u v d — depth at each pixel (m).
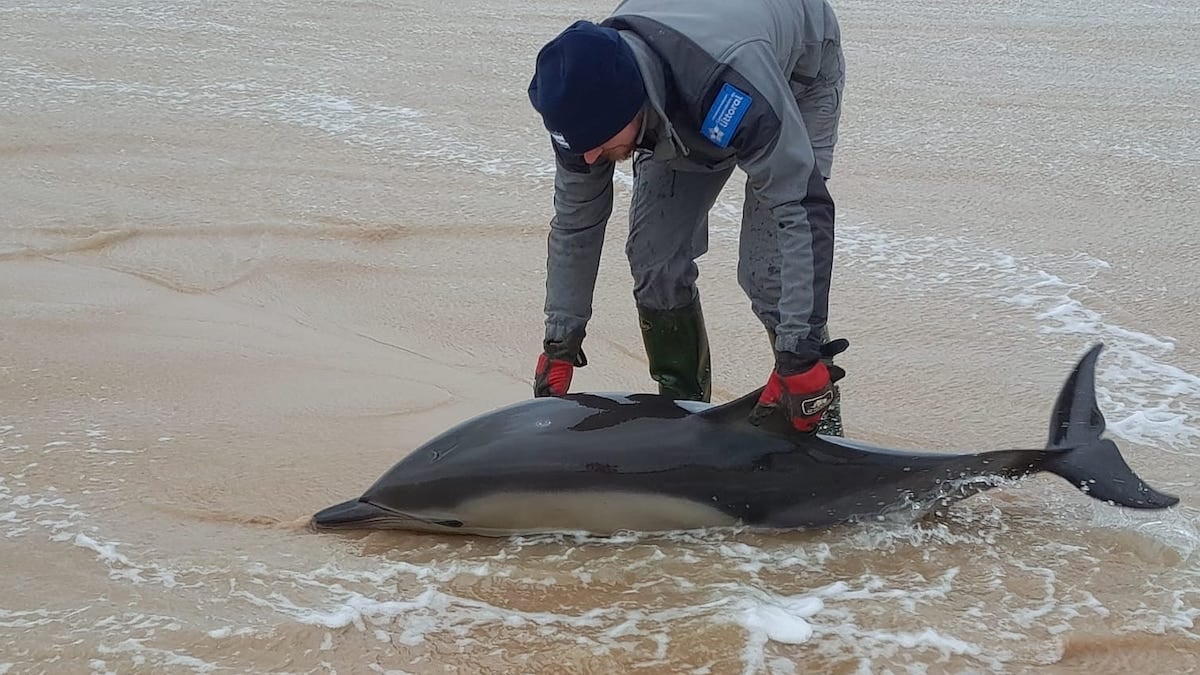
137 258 6.30
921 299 5.98
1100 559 3.72
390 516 3.78
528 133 8.67
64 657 3.16
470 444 3.75
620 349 5.41
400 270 6.30
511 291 6.06
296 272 6.22
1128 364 5.25
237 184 7.43
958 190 7.64
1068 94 10.00
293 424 4.61
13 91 9.19
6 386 4.81
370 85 9.78
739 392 5.03
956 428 4.71
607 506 3.71
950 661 3.23
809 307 3.36
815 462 3.78
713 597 3.47
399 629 3.31
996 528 3.90
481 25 12.14
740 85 3.17
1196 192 7.65
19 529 3.77
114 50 10.59
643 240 4.03
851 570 3.63
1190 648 3.31
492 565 3.63
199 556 3.64
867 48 11.47
